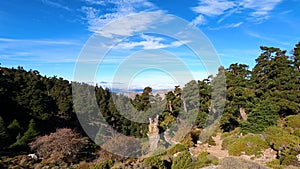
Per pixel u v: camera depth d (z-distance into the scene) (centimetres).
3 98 2473
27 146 1869
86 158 1611
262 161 1270
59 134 1883
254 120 1808
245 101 2214
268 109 1805
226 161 1174
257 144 1461
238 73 2683
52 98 2859
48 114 2516
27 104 2531
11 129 2091
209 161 1259
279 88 2208
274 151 1379
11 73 3175
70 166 1509
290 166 1087
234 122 2255
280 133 1528
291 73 2239
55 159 1631
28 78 3148
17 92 2627
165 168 1150
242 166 1108
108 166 1198
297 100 2042
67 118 2538
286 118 1845
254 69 2689
